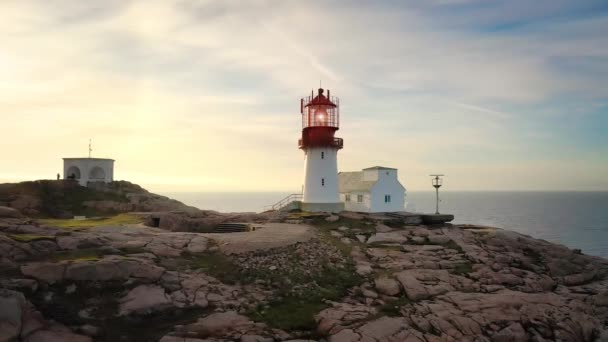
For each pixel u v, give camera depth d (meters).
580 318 27.53
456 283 30.78
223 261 29.44
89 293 22.19
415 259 35.19
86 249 26.89
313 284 28.33
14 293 19.55
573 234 146.88
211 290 24.88
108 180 62.34
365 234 42.06
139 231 33.66
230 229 42.44
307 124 54.56
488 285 31.23
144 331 20.30
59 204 50.22
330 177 53.66
